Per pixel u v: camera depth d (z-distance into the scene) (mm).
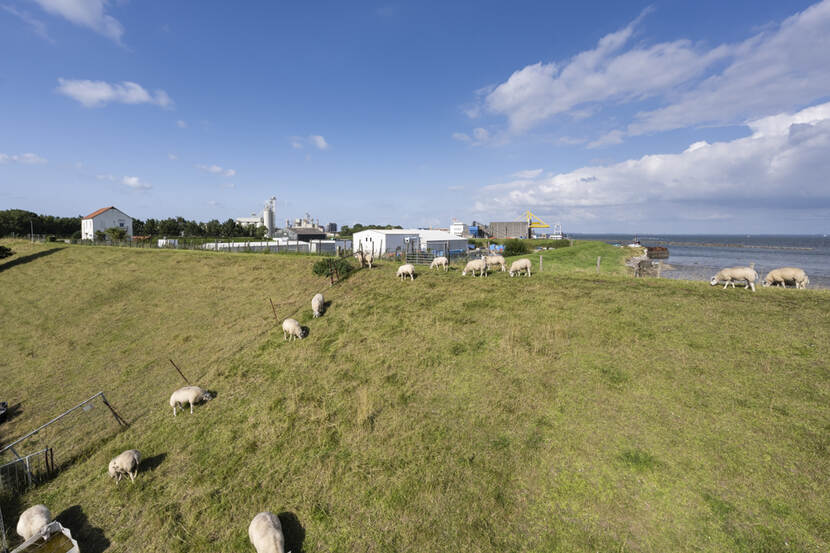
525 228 115750
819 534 7793
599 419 11805
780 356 13266
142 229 106312
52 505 12086
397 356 17359
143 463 13484
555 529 8875
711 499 8906
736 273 19641
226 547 9719
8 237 78500
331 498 10656
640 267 40469
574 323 17766
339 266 31266
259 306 28094
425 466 11086
